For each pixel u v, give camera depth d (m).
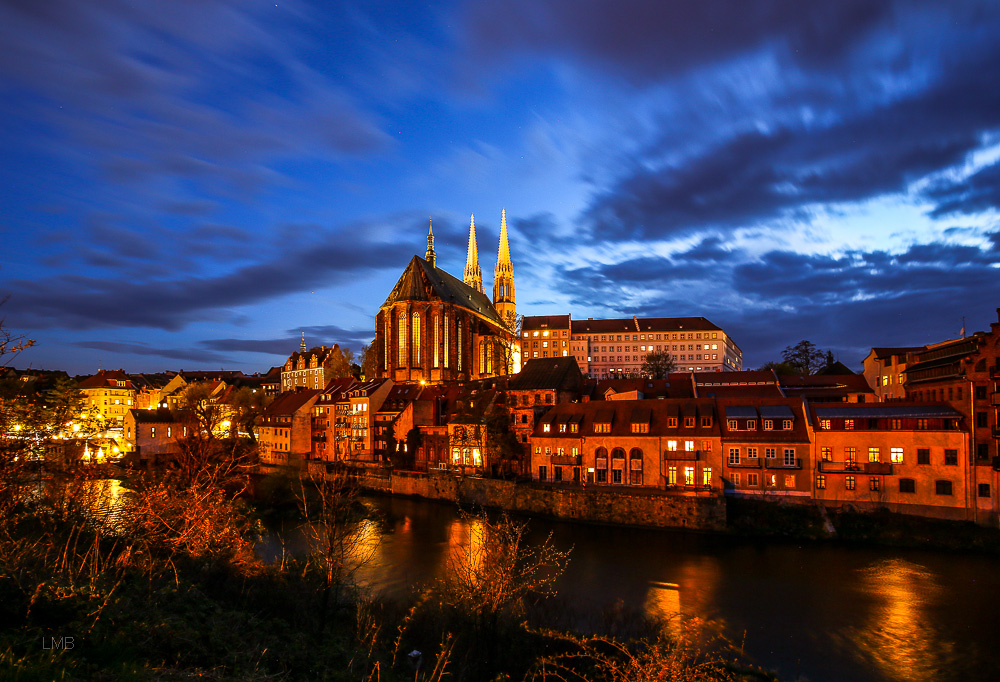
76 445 31.72
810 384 94.38
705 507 61.56
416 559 51.44
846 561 51.28
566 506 68.75
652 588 44.81
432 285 146.38
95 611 18.64
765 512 61.09
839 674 32.25
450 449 91.44
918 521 56.53
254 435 127.19
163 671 16.42
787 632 37.25
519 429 85.06
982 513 56.00
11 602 18.05
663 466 70.31
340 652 23.22
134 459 98.94
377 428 107.69
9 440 26.56
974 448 57.16
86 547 27.42
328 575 27.50
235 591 28.34
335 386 126.81
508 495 74.62
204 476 40.03
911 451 59.59
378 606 32.91
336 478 39.19
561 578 47.09
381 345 149.00
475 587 26.70
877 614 40.03
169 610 22.00
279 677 18.70
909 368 74.88
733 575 47.91
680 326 189.88
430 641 27.89
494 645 25.20
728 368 195.88
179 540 28.56
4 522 23.61
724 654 33.91
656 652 22.98
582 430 76.75
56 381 77.31
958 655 34.38
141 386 194.62
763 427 66.81
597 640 31.08
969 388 58.09
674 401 74.50
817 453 63.44
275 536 53.16
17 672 13.82
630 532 62.06
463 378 149.50
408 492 87.38
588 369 192.00
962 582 45.84
